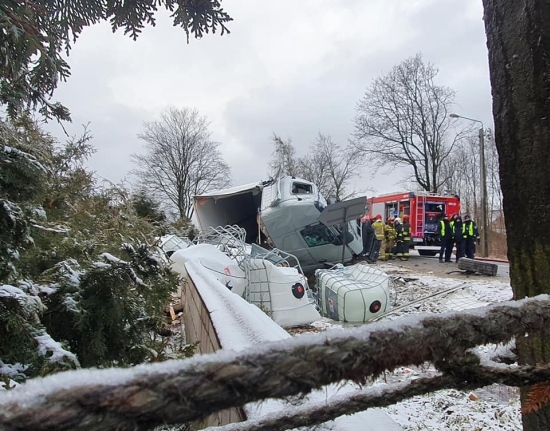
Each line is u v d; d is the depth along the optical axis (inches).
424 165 1432.1
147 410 14.0
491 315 23.9
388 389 33.2
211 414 15.6
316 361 17.5
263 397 16.5
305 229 389.4
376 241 500.4
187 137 1542.8
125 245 100.6
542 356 37.9
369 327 20.4
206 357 16.5
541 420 39.6
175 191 1510.8
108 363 90.7
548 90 41.2
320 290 312.0
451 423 116.6
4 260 71.7
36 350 68.4
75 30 91.0
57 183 131.3
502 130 46.4
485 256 813.2
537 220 42.6
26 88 82.0
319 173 1683.1
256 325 90.0
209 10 93.3
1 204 71.1
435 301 316.8
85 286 89.7
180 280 147.8
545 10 41.6
